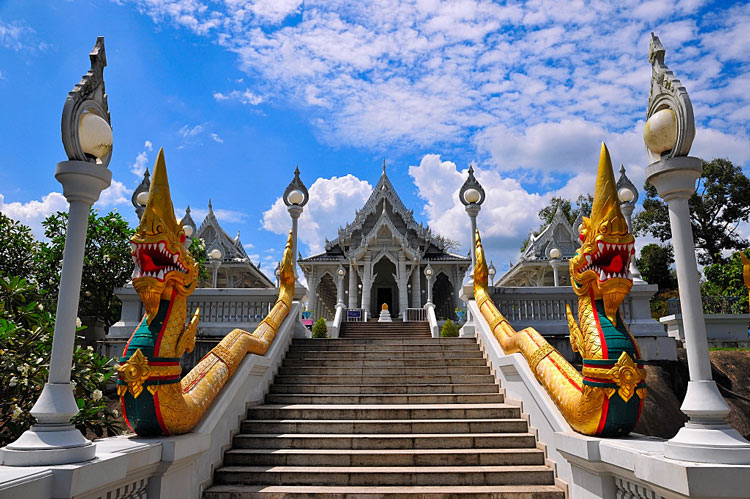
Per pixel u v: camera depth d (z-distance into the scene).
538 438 7.00
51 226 11.73
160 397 4.77
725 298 17.67
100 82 4.39
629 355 4.73
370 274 31.83
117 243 12.30
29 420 6.22
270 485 6.22
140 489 4.49
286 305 11.59
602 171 5.04
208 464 6.13
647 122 4.33
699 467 3.19
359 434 7.41
